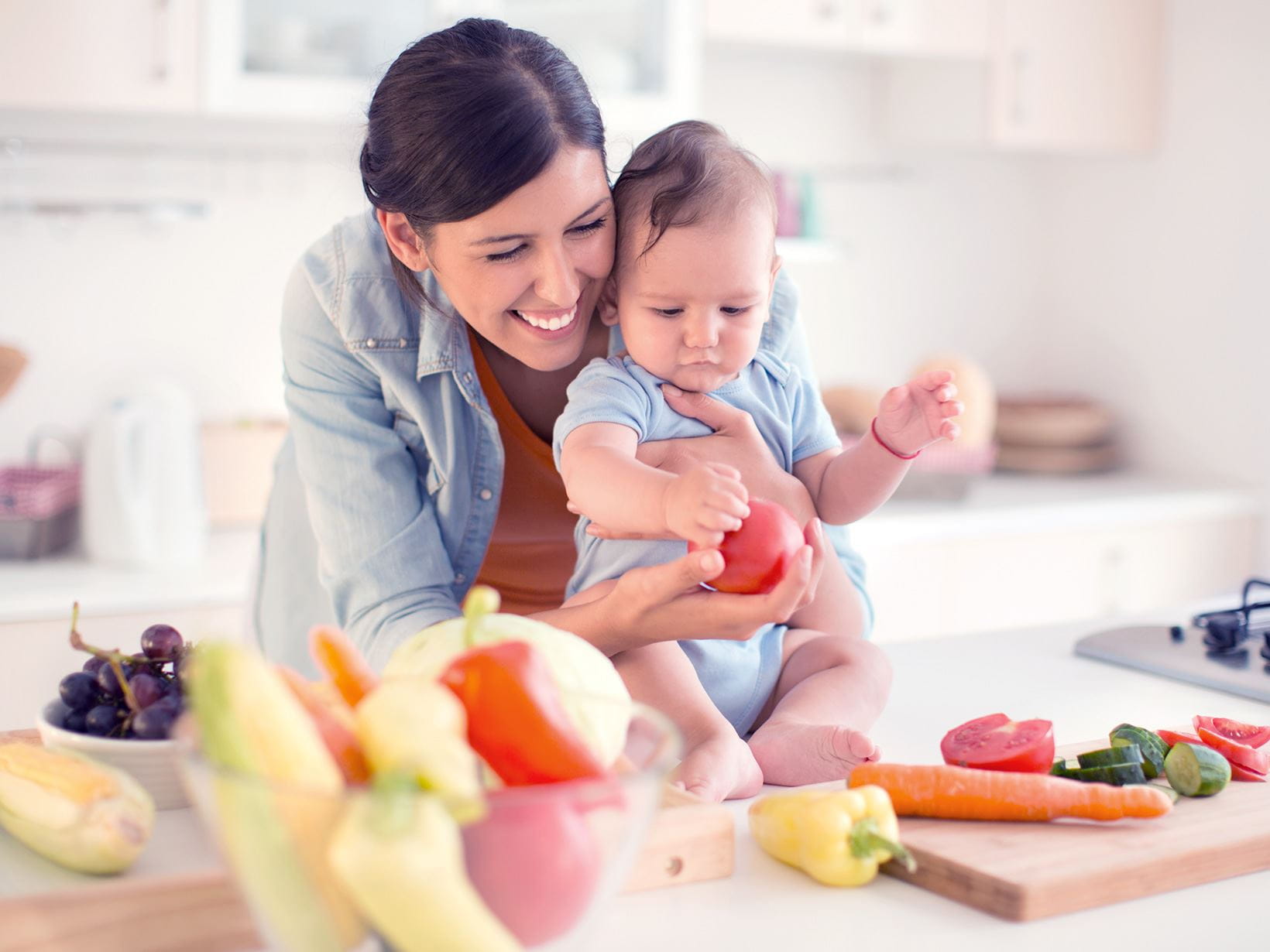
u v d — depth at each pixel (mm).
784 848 822
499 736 643
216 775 562
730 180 1113
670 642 1082
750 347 1149
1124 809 846
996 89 3047
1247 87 3070
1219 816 880
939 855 801
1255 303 3090
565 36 2561
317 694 754
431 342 1276
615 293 1190
